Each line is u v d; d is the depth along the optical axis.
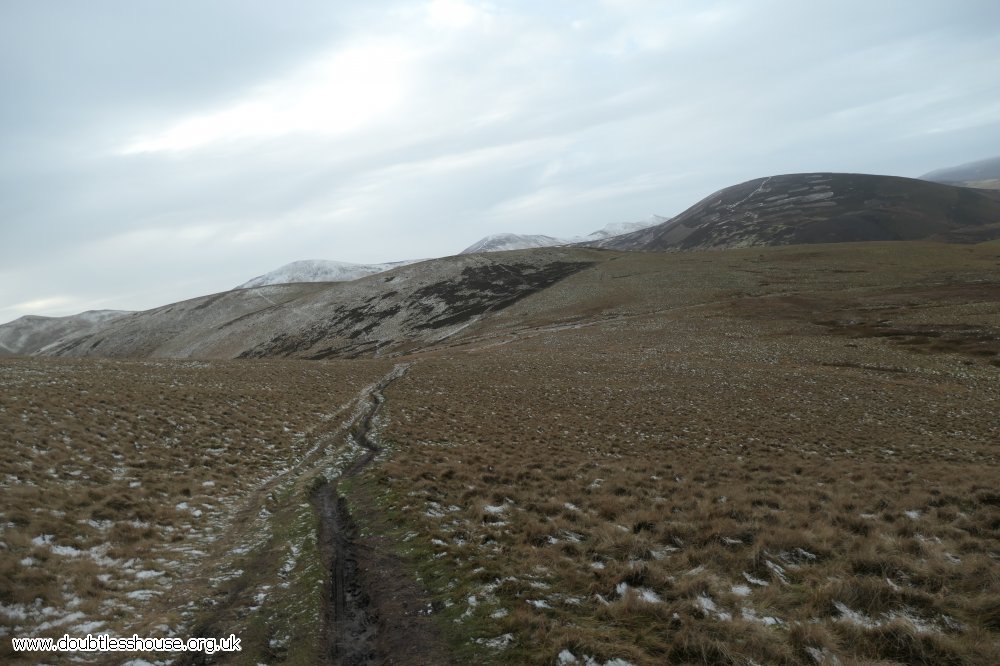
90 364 39.91
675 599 8.52
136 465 17.30
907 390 38.25
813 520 12.14
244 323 134.38
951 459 22.48
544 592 8.97
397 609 8.99
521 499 14.94
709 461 20.92
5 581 8.95
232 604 9.38
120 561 10.88
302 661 7.63
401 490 15.66
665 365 49.88
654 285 101.88
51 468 15.24
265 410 28.27
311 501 15.66
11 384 25.95
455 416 29.78
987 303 65.44
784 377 43.12
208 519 14.11
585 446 23.58
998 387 38.25
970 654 6.67
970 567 8.89
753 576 9.30
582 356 57.50
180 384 33.28
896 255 110.25
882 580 8.52
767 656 6.89
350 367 52.81
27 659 7.19
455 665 7.23
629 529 11.97
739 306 79.69
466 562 10.38
